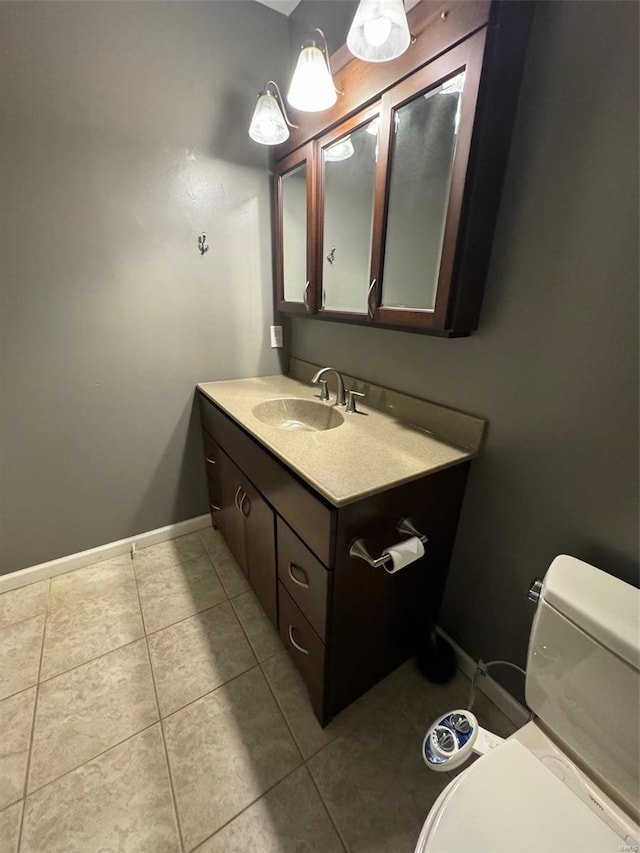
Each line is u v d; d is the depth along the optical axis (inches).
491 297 38.6
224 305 68.7
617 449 31.4
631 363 29.4
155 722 44.4
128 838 35.1
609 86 27.3
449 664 49.9
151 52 51.3
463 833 24.7
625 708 25.6
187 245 61.9
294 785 39.3
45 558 65.1
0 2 42.3
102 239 55.1
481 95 30.0
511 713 45.4
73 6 45.5
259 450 46.5
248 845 34.9
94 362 59.9
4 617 57.6
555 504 36.9
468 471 44.7
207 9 53.6
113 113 51.1
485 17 28.1
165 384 67.5
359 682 45.9
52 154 48.9
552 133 31.2
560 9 29.1
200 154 58.7
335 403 58.8
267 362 77.1
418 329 41.4
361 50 33.6
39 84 46.1
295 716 45.6
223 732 43.7
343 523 33.9
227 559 72.0
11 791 38.0
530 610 41.6
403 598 45.9
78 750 41.5
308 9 56.4
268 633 56.7
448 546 48.4
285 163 58.9
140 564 69.9
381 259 43.1
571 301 32.3
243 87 59.5
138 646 53.8
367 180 44.6
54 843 34.6
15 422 56.5
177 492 75.4
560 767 30.2
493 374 40.0
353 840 35.5
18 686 47.8
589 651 27.0
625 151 27.2
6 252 49.6
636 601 27.5
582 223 30.5
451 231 34.4
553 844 24.2
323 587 36.7
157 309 62.6
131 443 67.5
